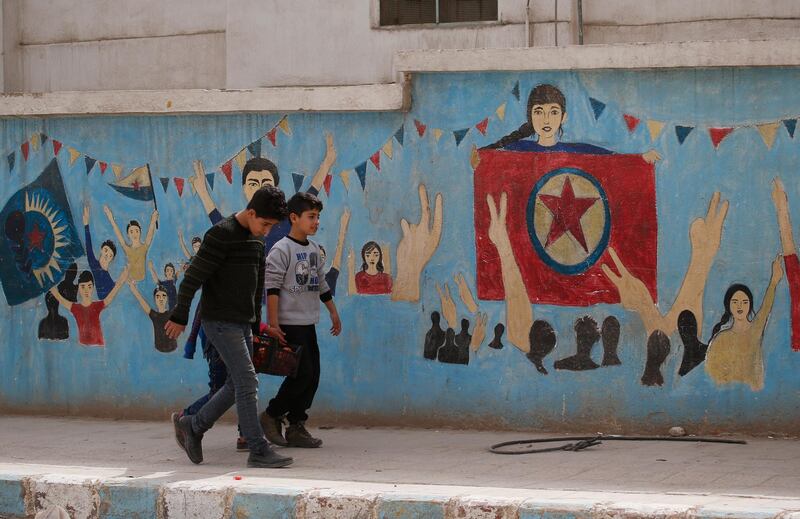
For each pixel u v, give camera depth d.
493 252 8.38
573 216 8.20
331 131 8.78
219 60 12.98
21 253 9.66
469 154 8.43
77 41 13.51
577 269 8.20
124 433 8.78
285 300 7.79
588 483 6.55
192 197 9.17
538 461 7.28
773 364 7.82
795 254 7.78
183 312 7.08
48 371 9.62
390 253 8.64
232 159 9.06
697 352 7.96
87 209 9.47
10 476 7.07
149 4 13.23
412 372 8.61
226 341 7.16
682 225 7.98
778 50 7.70
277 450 7.86
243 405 7.21
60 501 6.89
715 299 7.93
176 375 9.27
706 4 11.47
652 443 7.77
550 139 8.24
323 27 12.45
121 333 9.41
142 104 9.17
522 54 8.21
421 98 8.53
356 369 8.74
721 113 7.90
